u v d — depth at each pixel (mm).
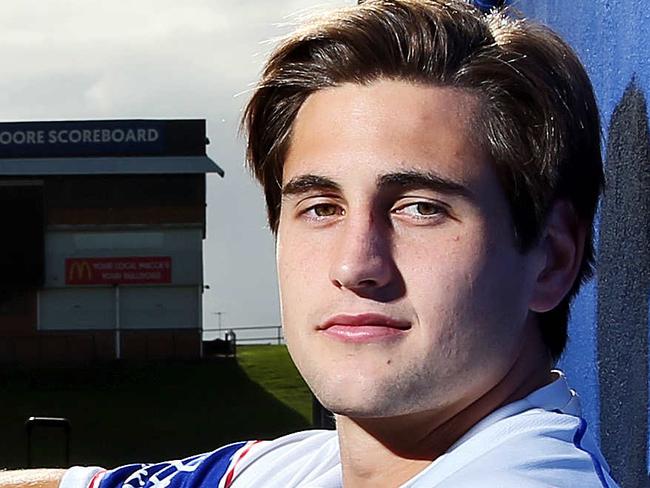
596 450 1366
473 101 1284
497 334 1292
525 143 1298
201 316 33188
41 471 1944
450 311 1259
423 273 1258
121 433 20797
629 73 1860
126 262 33094
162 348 32969
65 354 32688
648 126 1734
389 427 1369
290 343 1335
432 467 1322
